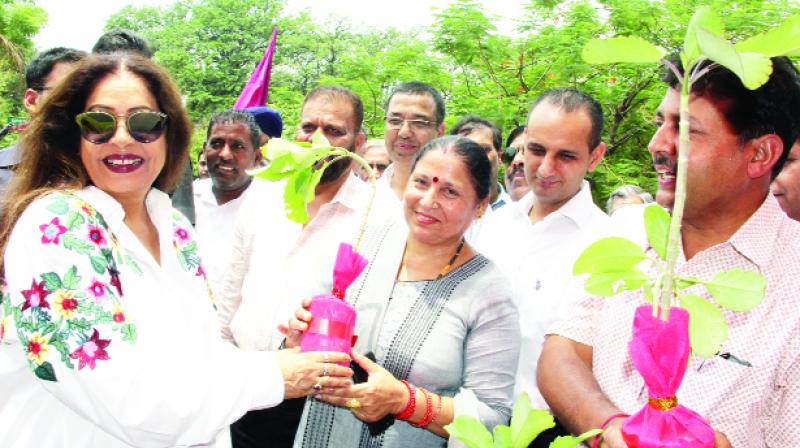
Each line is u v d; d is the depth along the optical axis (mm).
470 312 2188
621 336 1743
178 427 1719
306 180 1739
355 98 3334
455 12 8945
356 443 2199
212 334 2133
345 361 1947
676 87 1642
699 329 1231
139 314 1811
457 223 2215
